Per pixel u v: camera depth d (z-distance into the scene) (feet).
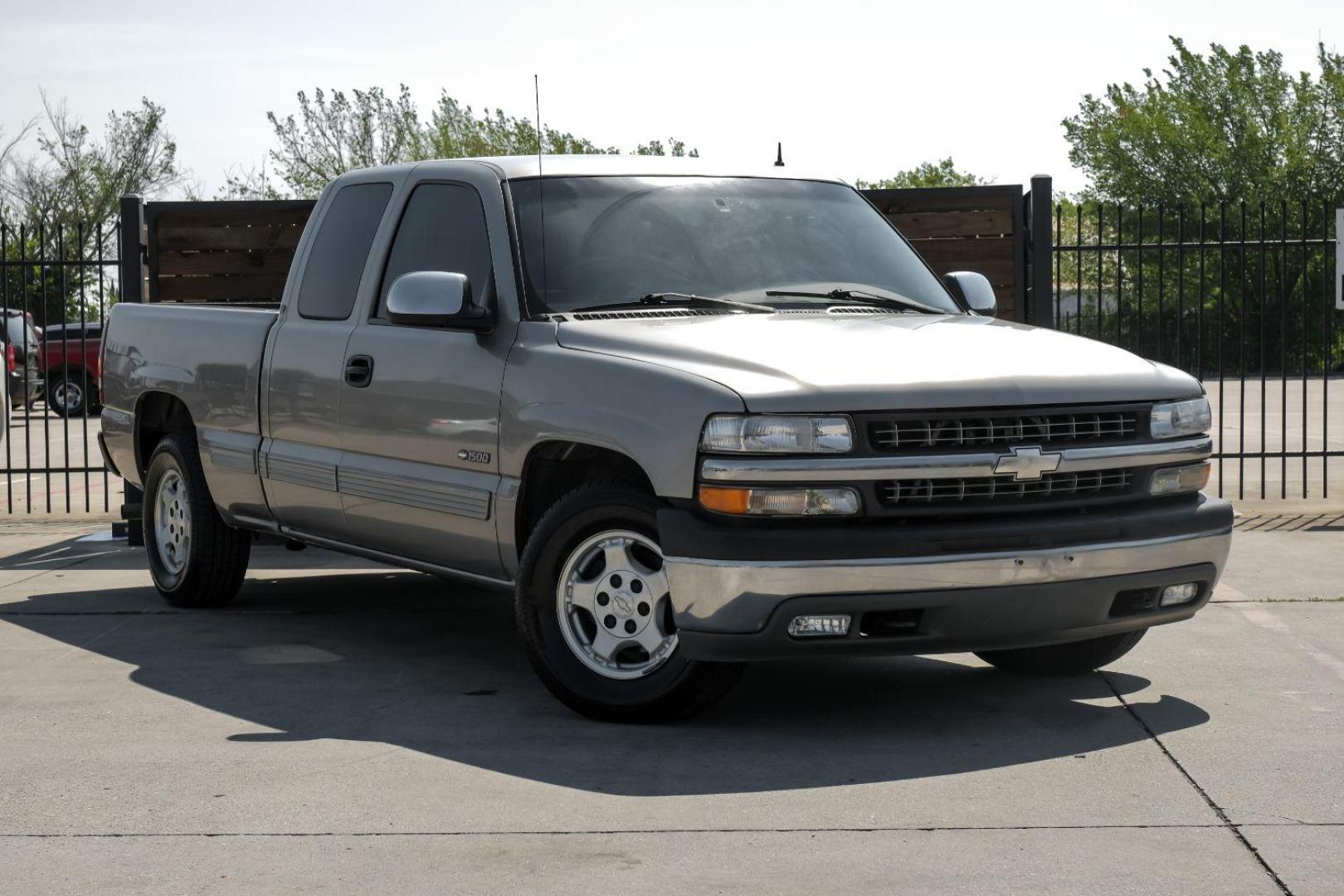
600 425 17.88
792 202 22.25
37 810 15.05
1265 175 164.86
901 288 21.66
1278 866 13.15
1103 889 12.66
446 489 20.29
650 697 17.95
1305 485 41.50
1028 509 17.51
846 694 20.01
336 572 31.48
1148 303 130.21
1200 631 23.94
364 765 16.61
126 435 27.76
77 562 32.83
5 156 166.61
